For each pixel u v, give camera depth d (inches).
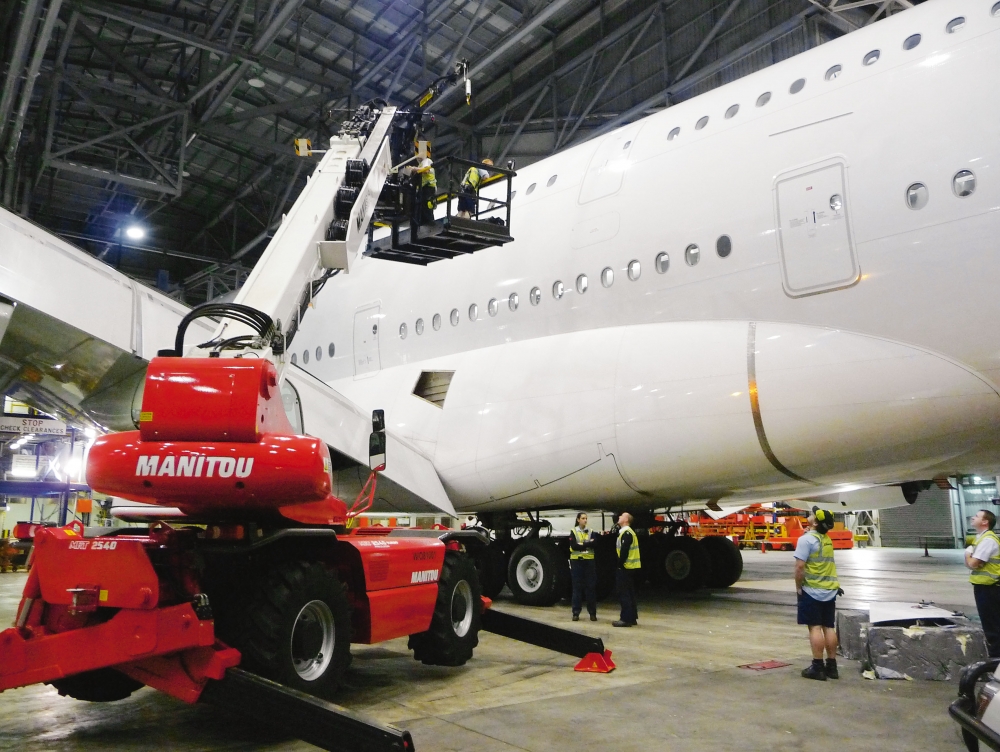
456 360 489.7
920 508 1441.9
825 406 338.3
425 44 841.5
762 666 283.6
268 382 201.0
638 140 445.7
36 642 189.2
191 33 802.8
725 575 554.9
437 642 276.7
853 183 336.8
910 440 332.8
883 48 353.1
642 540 575.8
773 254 358.6
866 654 267.4
